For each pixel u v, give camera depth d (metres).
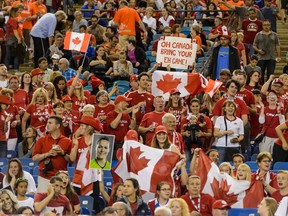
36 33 48.50
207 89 38.66
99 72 45.91
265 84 41.19
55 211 30.31
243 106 37.94
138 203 30.19
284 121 37.97
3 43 49.91
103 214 27.20
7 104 37.47
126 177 32.09
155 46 49.34
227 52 43.97
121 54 45.59
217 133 36.56
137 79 39.94
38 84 41.00
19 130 38.56
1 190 29.55
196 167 32.25
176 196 32.34
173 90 37.41
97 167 30.98
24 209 28.64
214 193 31.86
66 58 47.03
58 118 33.25
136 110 38.28
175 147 32.38
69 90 39.44
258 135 38.25
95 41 48.72
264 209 27.98
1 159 36.75
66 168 33.47
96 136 30.98
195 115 36.81
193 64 40.38
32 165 36.56
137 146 31.95
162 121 34.09
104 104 37.50
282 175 31.52
